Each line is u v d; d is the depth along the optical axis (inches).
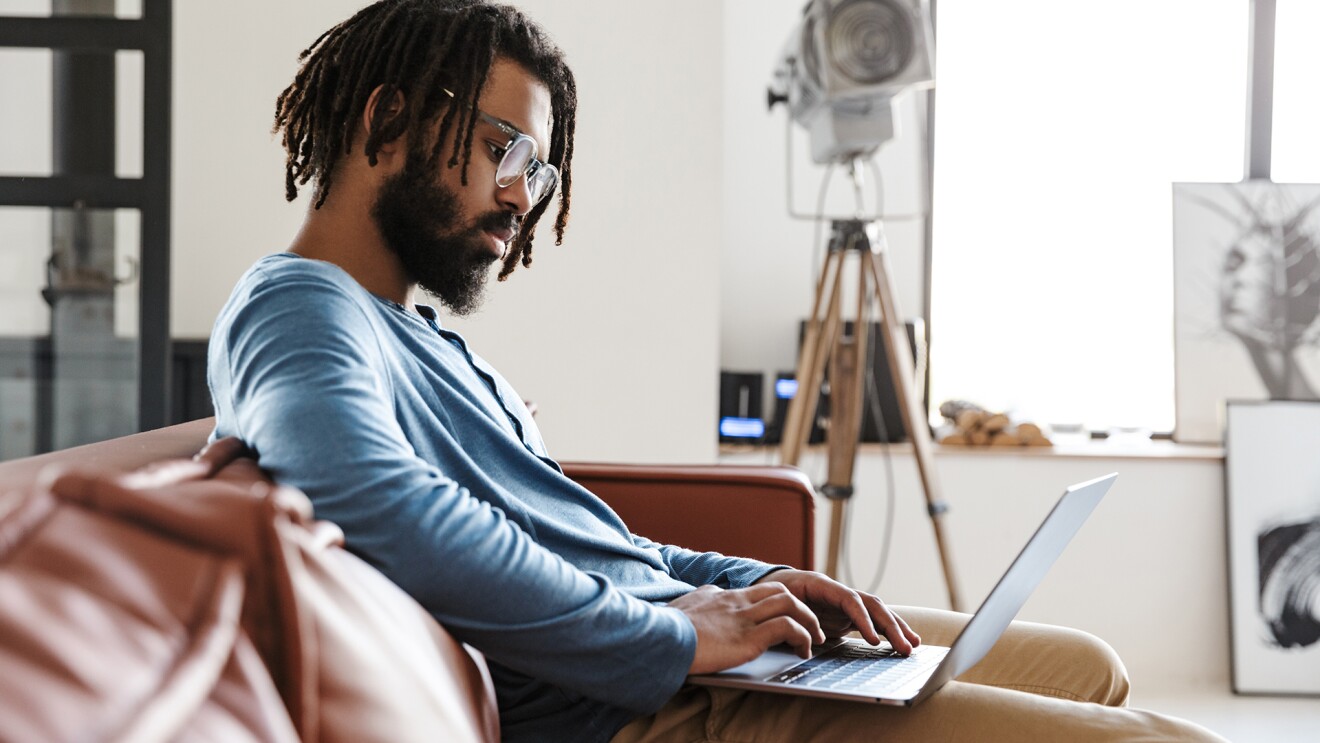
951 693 40.9
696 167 114.2
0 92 108.6
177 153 113.2
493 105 44.2
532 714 38.8
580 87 113.6
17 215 109.7
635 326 114.5
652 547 52.0
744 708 41.9
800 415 118.6
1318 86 148.6
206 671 15.7
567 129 54.3
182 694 14.7
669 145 114.1
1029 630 52.7
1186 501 129.8
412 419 38.3
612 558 44.5
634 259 114.3
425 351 42.1
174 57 111.7
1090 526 129.9
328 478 30.8
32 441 111.5
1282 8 148.2
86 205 109.3
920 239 149.9
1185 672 129.8
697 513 64.9
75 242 109.8
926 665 43.9
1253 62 147.8
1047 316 149.9
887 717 40.1
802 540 64.5
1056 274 149.8
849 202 148.7
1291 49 148.7
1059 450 132.4
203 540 19.1
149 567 17.4
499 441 42.8
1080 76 149.5
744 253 149.3
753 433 135.9
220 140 113.4
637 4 113.4
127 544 17.7
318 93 45.1
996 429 136.4
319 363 33.0
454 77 43.2
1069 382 149.9
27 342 110.9
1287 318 142.2
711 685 40.9
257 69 112.8
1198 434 140.3
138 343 109.1
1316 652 126.3
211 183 113.7
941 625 53.8
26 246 109.9
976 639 41.8
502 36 45.1
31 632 13.8
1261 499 128.5
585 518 44.8
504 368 114.0
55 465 32.0
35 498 17.6
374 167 43.8
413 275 45.3
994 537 130.3
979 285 150.0
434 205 43.4
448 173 43.4
